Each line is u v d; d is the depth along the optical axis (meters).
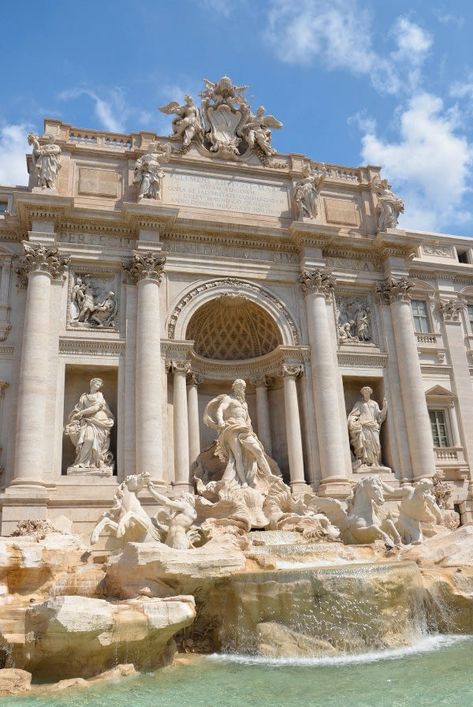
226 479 25.11
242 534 21.47
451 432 31.55
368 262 32.53
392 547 20.25
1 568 15.97
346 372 29.97
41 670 12.78
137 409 25.73
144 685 12.12
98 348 26.72
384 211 32.88
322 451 27.50
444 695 10.65
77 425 25.44
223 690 11.62
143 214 28.03
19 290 27.38
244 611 15.09
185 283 29.12
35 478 23.36
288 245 31.09
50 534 19.83
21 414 24.06
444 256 35.97
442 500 27.38
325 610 14.83
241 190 31.92
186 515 19.55
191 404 28.70
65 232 27.98
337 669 12.97
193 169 31.55
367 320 31.56
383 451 30.05
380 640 14.84
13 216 28.03
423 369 32.22
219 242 30.11
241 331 31.42
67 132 30.38
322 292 30.30
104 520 18.62
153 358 26.36
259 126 33.66
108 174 30.02
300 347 29.25
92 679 12.52
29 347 24.94
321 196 33.38
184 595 14.58
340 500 26.23
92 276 28.16
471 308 35.16
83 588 16.09
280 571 15.42
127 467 25.22
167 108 32.59
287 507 24.58
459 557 18.84
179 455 26.19
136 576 15.64
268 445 29.52
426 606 16.67
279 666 13.46
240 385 27.66
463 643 15.27
